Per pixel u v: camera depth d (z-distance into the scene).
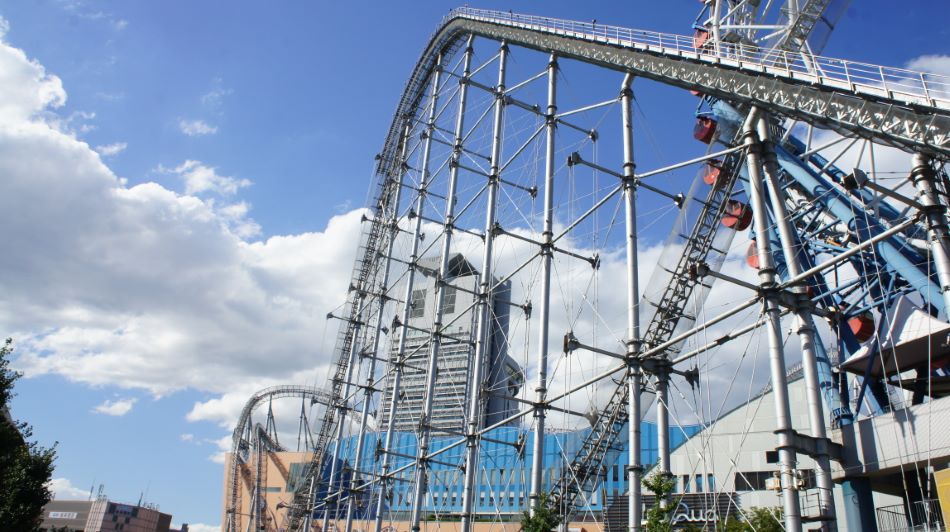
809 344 21.44
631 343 25.69
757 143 24.00
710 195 29.44
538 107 43.19
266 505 95.44
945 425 19.06
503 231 39.16
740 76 23.64
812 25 28.02
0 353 29.52
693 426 69.19
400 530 71.56
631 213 27.91
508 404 75.56
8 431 30.05
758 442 41.19
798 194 30.78
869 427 21.22
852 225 25.23
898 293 25.23
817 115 21.25
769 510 32.81
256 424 100.00
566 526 28.66
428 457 38.94
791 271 22.33
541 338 31.16
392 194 61.94
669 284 28.39
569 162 29.14
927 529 20.36
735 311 22.56
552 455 68.75
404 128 62.97
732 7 32.84
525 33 39.72
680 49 26.69
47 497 31.06
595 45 31.86
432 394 41.50
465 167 47.72
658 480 22.80
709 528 34.53
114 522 156.00
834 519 19.31
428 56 58.34
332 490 61.41
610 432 28.89
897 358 23.91
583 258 33.50
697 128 32.09
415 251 50.03
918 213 20.47
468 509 33.53
